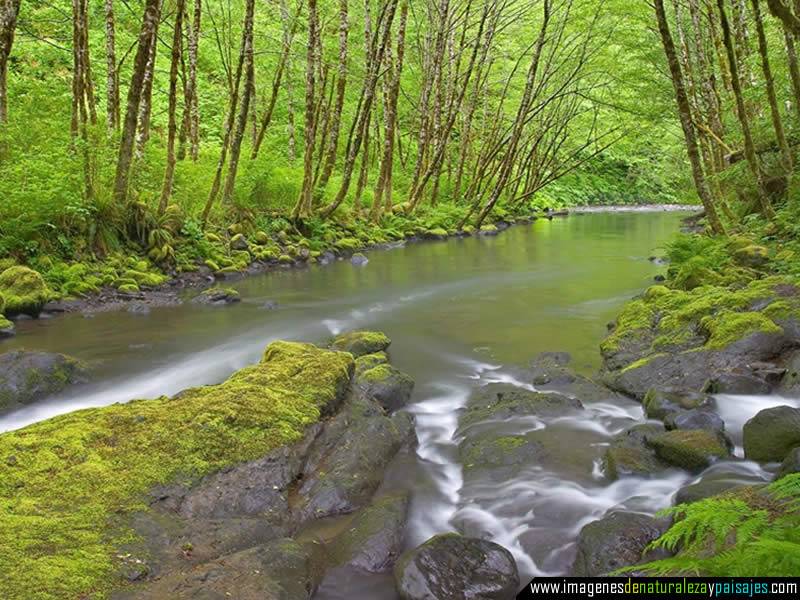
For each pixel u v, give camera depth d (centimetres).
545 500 436
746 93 1384
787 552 181
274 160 1800
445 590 332
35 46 1745
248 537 372
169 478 408
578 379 668
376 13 2330
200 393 532
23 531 342
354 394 582
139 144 1407
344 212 1969
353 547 374
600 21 2331
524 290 1237
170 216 1338
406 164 2881
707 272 941
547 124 2919
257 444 453
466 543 359
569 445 519
